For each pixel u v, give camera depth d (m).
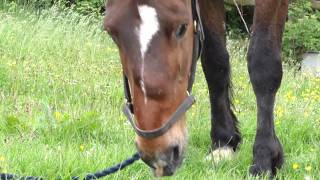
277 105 6.55
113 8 3.39
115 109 6.30
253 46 4.54
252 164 4.65
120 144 5.20
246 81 8.13
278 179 4.57
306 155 5.00
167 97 3.40
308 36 12.38
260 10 4.50
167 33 3.37
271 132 4.58
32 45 9.15
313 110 6.32
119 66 8.32
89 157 4.69
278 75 4.52
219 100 5.18
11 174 4.21
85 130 5.56
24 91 7.09
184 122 3.64
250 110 6.70
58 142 5.26
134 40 3.33
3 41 9.07
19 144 5.02
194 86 7.39
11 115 5.72
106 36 11.16
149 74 3.33
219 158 4.94
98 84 7.21
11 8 12.15
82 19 11.69
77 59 8.62
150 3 3.35
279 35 4.57
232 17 13.45
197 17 3.97
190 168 4.71
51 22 10.92
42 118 5.72
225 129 5.19
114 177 4.33
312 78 8.83
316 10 13.33
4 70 7.48
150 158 3.45
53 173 4.37
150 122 3.38
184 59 3.53
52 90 7.09
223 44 5.18
